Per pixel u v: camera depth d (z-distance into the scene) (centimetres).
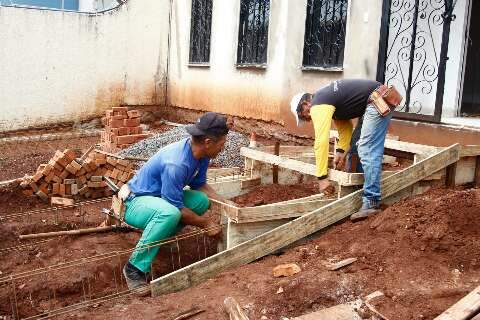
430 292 349
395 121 737
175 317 351
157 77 1310
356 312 337
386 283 368
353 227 467
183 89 1258
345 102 483
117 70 1251
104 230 556
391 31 760
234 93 1083
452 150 551
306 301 358
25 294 440
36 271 406
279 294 364
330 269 392
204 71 1177
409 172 518
